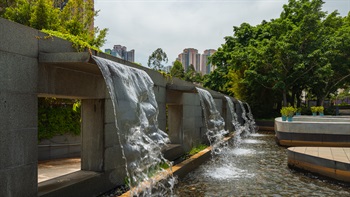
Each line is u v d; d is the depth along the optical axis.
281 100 28.14
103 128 5.09
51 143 7.49
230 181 6.84
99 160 5.09
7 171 3.29
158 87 7.45
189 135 9.92
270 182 6.79
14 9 8.59
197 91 8.71
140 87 5.34
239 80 25.97
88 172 5.00
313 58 21.23
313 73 22.70
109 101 5.23
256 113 26.23
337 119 14.88
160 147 5.99
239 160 9.64
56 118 7.52
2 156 3.23
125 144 4.68
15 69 3.41
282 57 21.70
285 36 21.88
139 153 5.18
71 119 7.90
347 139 12.01
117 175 5.44
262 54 21.77
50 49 3.97
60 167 6.39
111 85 4.17
